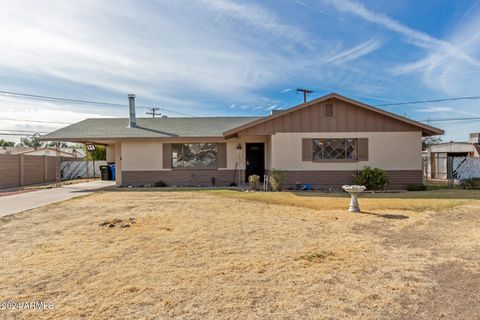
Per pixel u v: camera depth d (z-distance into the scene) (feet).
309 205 30.58
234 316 9.46
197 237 18.69
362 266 13.76
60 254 15.52
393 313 9.66
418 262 14.26
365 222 22.81
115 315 9.53
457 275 12.72
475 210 26.91
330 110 44.96
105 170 70.23
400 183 44.47
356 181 43.73
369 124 44.80
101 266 13.80
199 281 12.12
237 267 13.64
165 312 9.71
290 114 44.98
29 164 60.18
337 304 10.23
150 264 14.03
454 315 9.54
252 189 44.73
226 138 51.19
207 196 37.88
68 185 56.95
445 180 65.51
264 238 18.49
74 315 9.55
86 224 22.48
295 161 44.75
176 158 52.75
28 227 21.71
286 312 9.70
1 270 13.41
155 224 22.26
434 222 22.62
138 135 51.47
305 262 14.26
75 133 53.11
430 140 115.44
